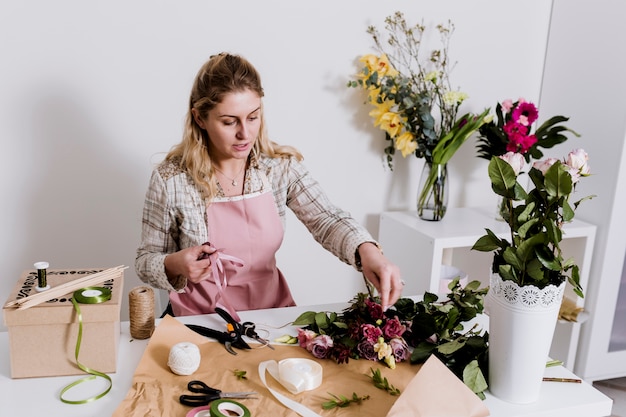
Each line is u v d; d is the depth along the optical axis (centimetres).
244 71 158
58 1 206
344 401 112
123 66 218
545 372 131
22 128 213
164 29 219
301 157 188
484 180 280
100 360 123
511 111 238
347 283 269
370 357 128
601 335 256
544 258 109
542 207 118
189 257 145
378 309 136
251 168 176
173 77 224
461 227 243
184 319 147
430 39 254
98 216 229
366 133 254
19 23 204
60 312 119
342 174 256
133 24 215
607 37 240
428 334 133
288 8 231
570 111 261
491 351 120
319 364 121
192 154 168
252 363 126
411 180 267
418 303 141
